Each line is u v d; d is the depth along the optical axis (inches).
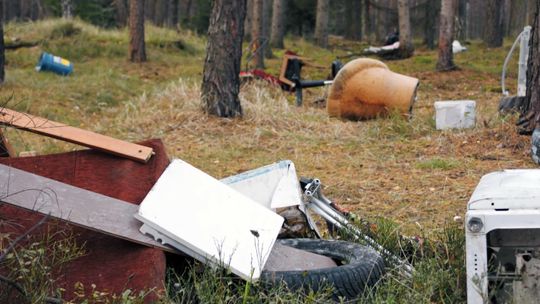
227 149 579.8
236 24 658.8
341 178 474.3
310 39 2075.5
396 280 245.6
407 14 1446.9
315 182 309.1
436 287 247.0
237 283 234.5
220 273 227.9
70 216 233.8
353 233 293.9
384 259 271.9
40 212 233.1
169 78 1089.4
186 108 687.1
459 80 1059.3
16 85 870.4
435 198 412.2
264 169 309.3
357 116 683.4
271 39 1619.1
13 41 1251.8
